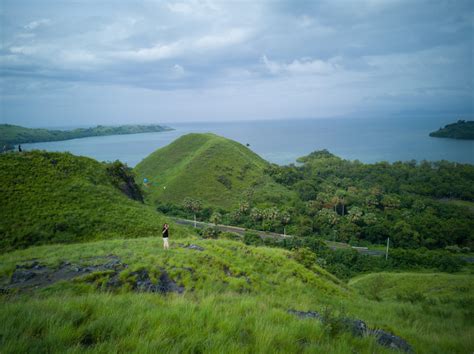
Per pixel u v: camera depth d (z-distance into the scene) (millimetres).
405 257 65375
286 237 80062
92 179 36875
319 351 5188
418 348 7336
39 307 5945
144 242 18125
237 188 127250
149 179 136500
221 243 19266
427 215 93062
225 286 12953
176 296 9297
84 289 10766
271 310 7477
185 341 4762
